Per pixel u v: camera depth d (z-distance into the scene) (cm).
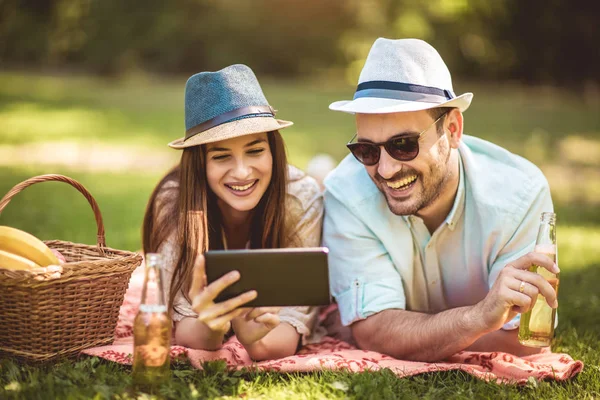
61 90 2195
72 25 2989
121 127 1463
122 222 654
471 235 328
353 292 326
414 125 296
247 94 321
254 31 3186
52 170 938
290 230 340
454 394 275
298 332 327
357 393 270
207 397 265
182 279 320
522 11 2830
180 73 3116
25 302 284
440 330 295
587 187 916
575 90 2756
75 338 301
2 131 1323
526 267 286
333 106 314
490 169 330
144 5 3025
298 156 1095
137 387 264
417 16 2973
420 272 338
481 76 2948
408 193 305
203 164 323
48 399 254
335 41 3250
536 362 310
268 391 275
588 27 2772
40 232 579
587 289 454
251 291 260
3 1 2961
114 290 310
